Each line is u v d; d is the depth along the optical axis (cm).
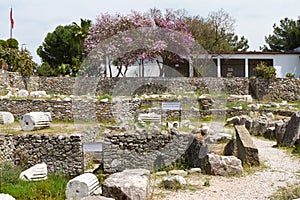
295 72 3322
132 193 790
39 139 1352
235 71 3412
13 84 2366
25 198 948
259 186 890
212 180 959
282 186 880
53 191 1002
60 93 2578
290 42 4456
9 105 1889
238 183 923
